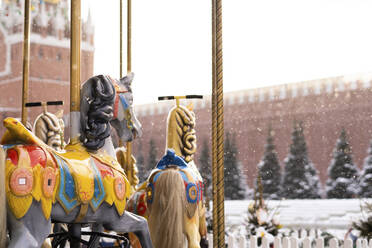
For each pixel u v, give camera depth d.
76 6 3.36
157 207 3.83
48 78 14.73
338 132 16.95
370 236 8.12
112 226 3.25
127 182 3.36
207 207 8.62
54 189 2.82
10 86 12.90
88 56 14.05
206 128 18.52
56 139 4.45
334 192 16.61
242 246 5.84
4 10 12.52
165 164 4.05
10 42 12.77
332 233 9.98
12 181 2.63
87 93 3.29
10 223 2.68
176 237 3.76
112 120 3.51
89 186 3.00
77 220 3.02
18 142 2.82
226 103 19.50
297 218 13.97
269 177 18.02
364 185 15.98
